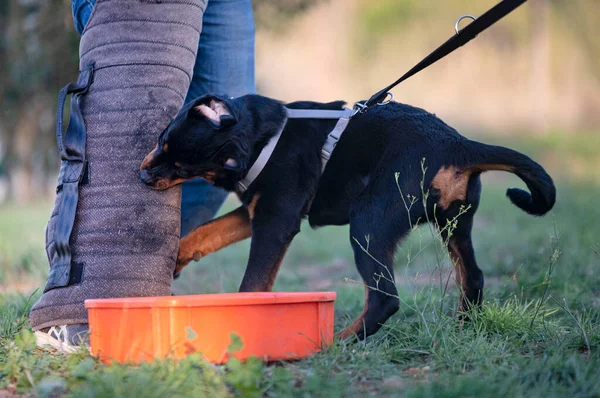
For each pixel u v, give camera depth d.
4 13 17.83
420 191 5.52
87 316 5.24
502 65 43.25
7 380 4.39
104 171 5.45
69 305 5.25
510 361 4.66
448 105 42.94
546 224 14.07
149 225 5.44
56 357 4.87
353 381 4.33
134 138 5.49
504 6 5.30
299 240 14.77
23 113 21.77
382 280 5.49
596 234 11.07
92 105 5.56
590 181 24.86
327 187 5.95
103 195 5.42
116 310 4.56
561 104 43.12
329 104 6.15
